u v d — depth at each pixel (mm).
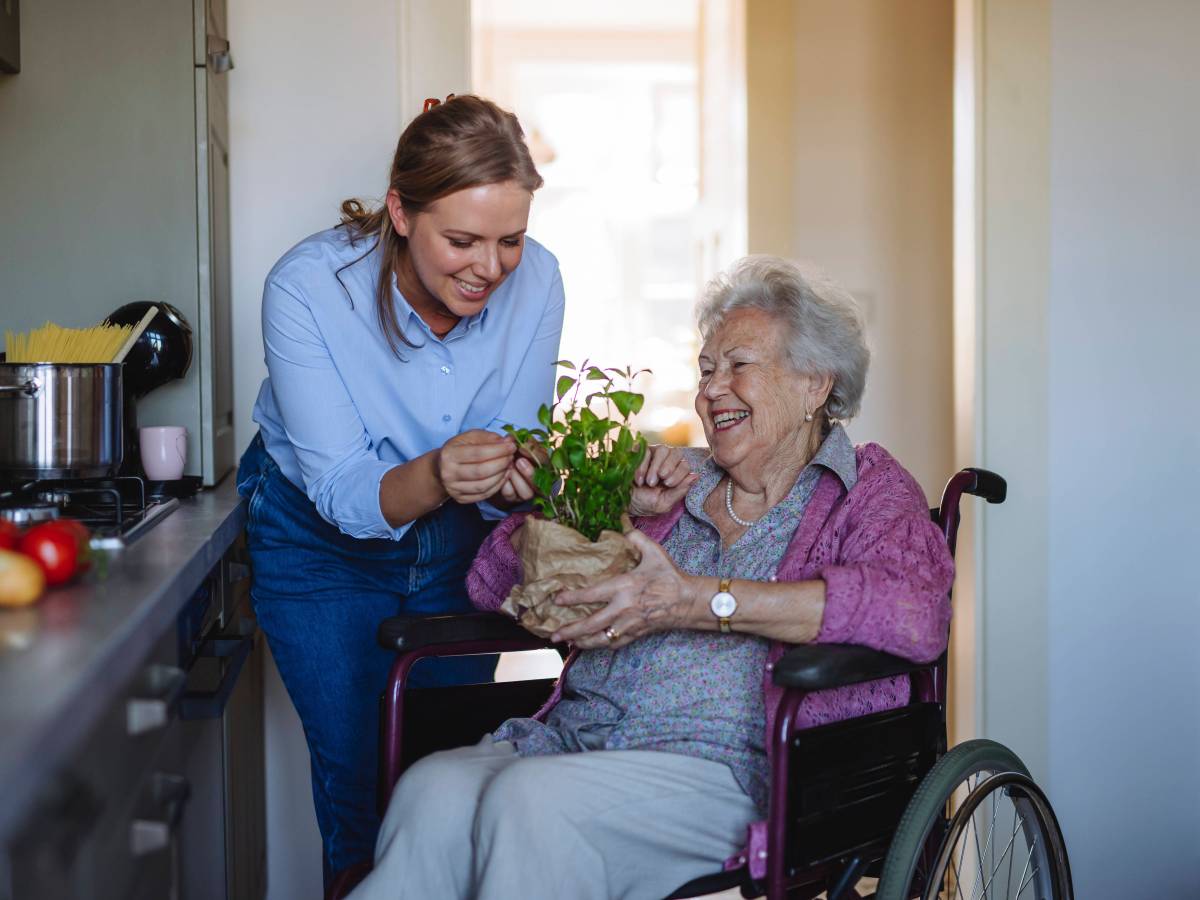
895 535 1483
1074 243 2414
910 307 4121
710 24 4766
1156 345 2424
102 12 2088
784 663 1316
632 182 5602
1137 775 2451
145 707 1142
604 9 5523
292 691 1910
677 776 1426
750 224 4105
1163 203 2414
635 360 5605
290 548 1865
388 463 1670
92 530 1476
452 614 1716
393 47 2393
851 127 4113
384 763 1587
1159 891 2457
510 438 1575
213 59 2150
